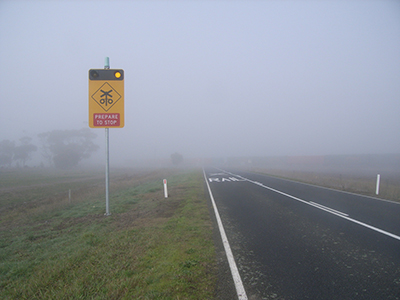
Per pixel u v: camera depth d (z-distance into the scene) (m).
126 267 4.49
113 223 8.27
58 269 4.55
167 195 13.45
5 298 3.75
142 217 8.90
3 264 5.18
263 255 4.91
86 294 3.62
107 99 9.57
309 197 12.20
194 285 3.76
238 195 13.25
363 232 6.34
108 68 9.71
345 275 4.00
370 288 3.59
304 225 7.10
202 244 5.60
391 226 6.89
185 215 8.62
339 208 9.48
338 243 5.53
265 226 7.07
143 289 3.67
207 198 12.55
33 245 6.57
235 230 6.70
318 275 4.02
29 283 4.12
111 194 16.17
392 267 4.27
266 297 3.40
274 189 15.43
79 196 16.42
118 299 3.44
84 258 5.07
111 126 9.60
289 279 3.90
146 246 5.56
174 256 4.90
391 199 11.55
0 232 8.47
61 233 7.66
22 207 14.08
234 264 4.50
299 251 5.10
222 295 3.47
